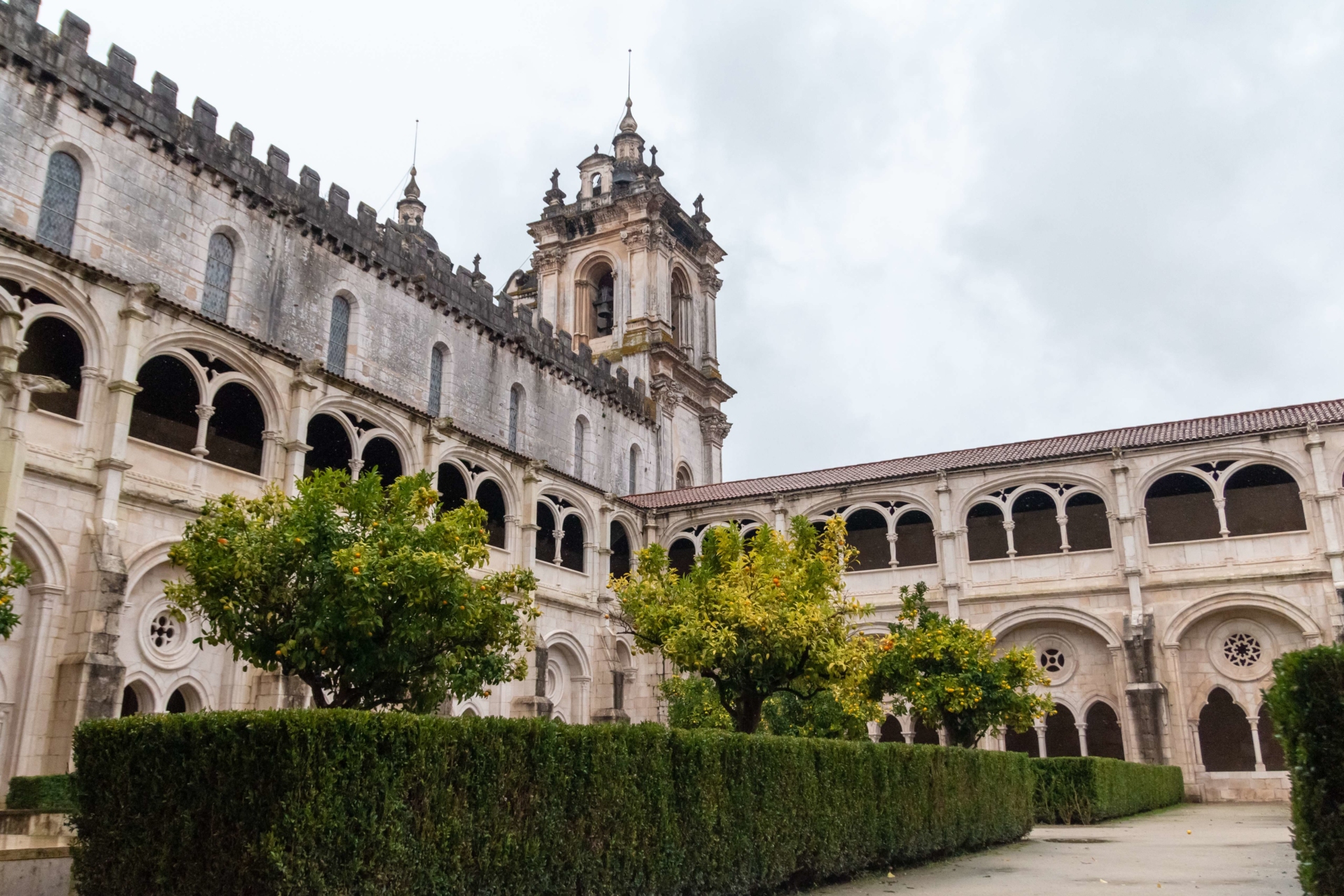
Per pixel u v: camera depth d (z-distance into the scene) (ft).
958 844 76.89
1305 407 142.41
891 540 155.43
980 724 103.86
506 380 156.46
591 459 175.42
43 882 48.03
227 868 34.12
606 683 141.69
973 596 147.74
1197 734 135.13
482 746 40.75
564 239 231.30
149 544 87.40
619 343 214.48
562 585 139.13
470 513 70.33
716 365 236.02
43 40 97.71
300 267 123.03
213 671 93.35
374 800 36.11
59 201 98.58
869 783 67.72
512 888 40.91
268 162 120.88
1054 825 104.53
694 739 52.95
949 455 160.04
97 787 36.99
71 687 77.92
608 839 46.06
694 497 171.73
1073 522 159.02
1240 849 76.48
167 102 109.09
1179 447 140.67
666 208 225.56
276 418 101.24
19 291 82.28
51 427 82.12
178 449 113.29
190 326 93.76
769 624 81.05
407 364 136.87
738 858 54.24
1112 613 140.15
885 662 102.12
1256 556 134.92
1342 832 36.81
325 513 62.03
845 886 61.93
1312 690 38.40
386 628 61.41
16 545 78.02
